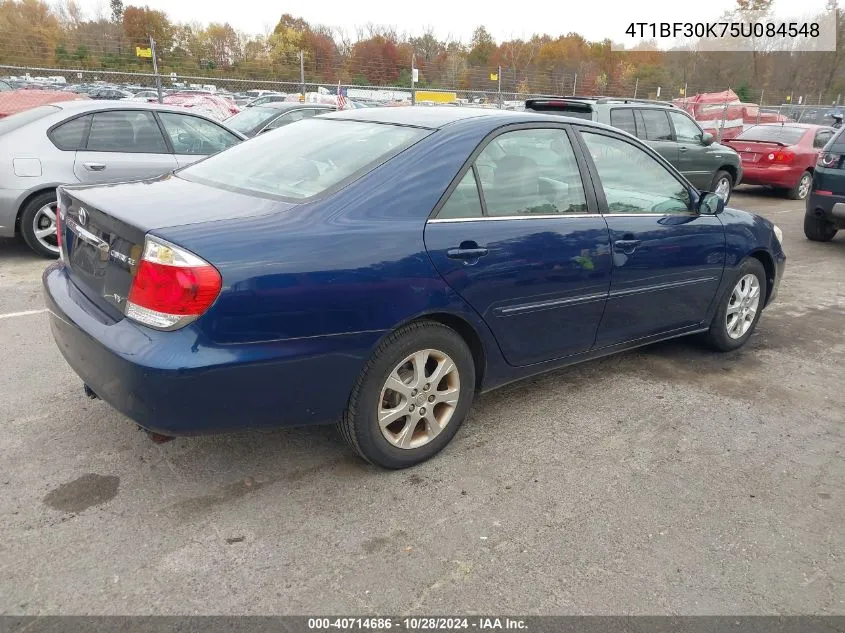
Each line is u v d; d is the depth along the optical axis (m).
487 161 3.23
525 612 2.31
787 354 4.98
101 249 2.73
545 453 3.37
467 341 3.28
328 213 2.74
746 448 3.54
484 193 3.19
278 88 18.62
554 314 3.52
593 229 3.60
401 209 2.89
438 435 3.21
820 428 3.81
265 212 2.71
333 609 2.28
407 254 2.83
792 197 13.94
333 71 20.39
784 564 2.63
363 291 2.70
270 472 3.06
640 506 2.96
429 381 3.08
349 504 2.86
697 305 4.46
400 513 2.81
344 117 3.65
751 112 24.92
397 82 21.08
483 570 2.50
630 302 3.92
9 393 3.68
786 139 13.81
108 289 2.68
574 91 25.59
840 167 8.52
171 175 3.53
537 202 3.41
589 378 4.36
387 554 2.56
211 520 2.70
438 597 2.36
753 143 13.88
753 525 2.87
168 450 3.19
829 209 8.66
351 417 2.89
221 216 2.65
